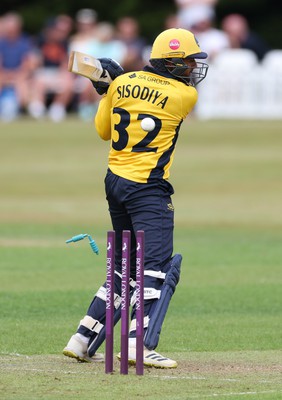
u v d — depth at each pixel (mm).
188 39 28828
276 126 96938
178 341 32344
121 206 28750
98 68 28766
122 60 102312
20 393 24688
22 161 84188
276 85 101438
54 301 39031
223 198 70312
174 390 25141
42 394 24594
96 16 150000
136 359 26844
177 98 28578
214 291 41469
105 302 28438
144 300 27906
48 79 109812
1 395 24469
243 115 102438
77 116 110562
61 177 78500
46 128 99688
